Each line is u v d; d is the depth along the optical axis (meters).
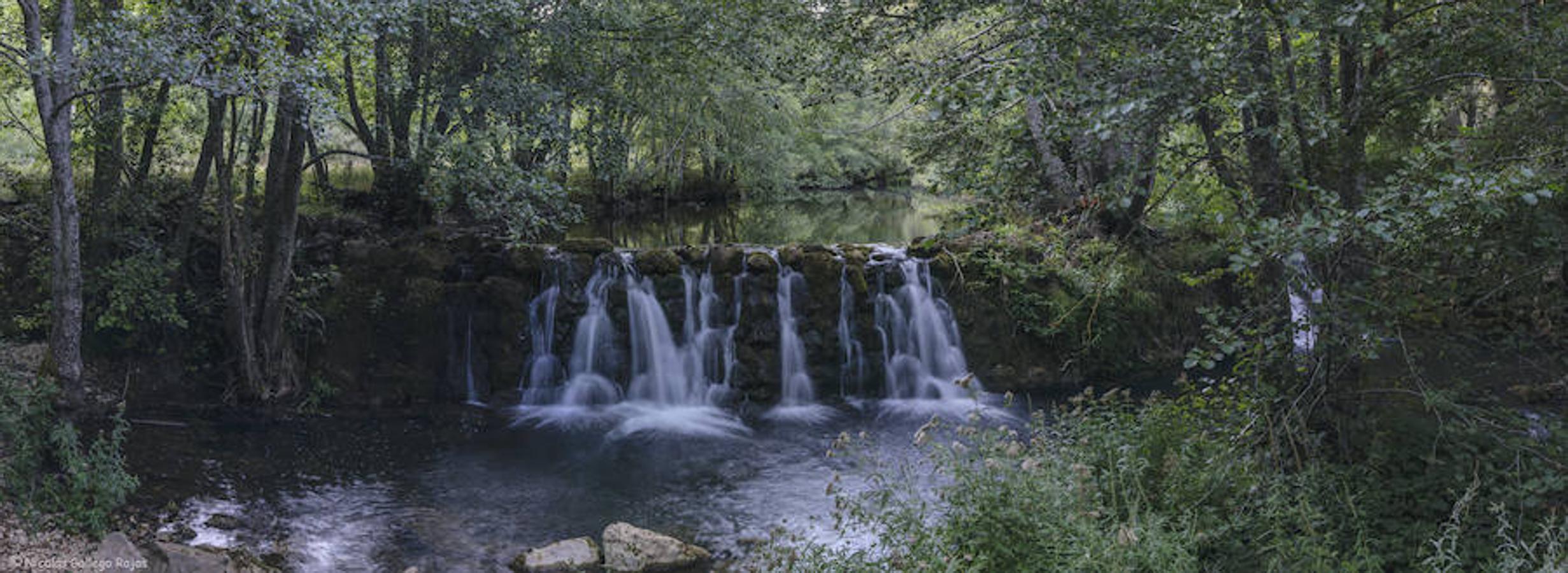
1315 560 5.04
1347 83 6.42
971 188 7.16
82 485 8.05
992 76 6.03
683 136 26.39
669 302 14.59
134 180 13.30
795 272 14.94
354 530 9.03
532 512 9.72
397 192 15.91
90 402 11.50
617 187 26.50
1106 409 7.04
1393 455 6.06
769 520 9.48
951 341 15.16
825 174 41.94
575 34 14.38
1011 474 5.50
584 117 18.97
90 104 11.91
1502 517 4.89
